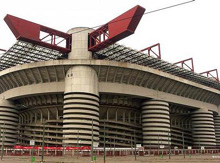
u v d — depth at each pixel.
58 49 64.00
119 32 54.69
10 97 71.81
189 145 90.19
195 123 89.06
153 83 72.62
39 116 75.62
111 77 66.50
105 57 70.31
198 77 86.44
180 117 90.12
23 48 62.06
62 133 67.06
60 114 71.44
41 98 70.50
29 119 77.44
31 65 64.88
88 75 63.19
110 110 73.19
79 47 65.94
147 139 71.25
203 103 90.25
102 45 61.47
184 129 89.12
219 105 99.75
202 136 87.31
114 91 66.25
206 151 78.38
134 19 53.09
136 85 70.00
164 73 72.75
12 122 73.69
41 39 58.88
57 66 63.69
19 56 66.81
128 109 75.06
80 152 55.78
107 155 57.69
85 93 61.97
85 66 63.53
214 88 95.62
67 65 63.53
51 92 65.44
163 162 36.66
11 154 56.28
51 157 50.62
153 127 71.25
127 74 67.25
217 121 99.25
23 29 55.66
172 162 36.56
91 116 61.47
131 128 74.44
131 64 66.12
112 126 71.19
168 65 74.62
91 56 66.00
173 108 84.56
